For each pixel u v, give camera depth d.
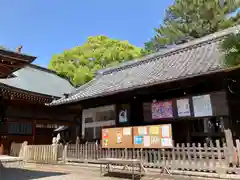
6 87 16.39
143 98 11.09
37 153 12.45
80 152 10.80
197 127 9.61
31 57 7.37
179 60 10.91
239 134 8.02
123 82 11.30
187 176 7.09
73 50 27.17
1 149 16.47
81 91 13.65
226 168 6.48
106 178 8.04
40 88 22.06
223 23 24.09
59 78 26.58
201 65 8.47
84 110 13.54
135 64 14.17
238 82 8.31
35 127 19.20
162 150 8.09
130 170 8.55
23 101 18.53
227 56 5.30
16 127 17.89
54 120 20.66
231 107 8.11
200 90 9.09
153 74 10.35
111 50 25.67
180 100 9.30
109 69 15.63
